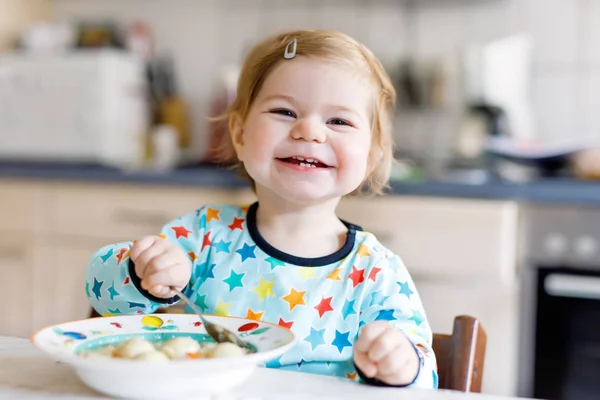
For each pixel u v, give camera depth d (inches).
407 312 33.0
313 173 34.1
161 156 101.5
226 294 34.7
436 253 78.9
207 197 86.4
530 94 98.5
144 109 109.3
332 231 36.5
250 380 24.0
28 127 102.9
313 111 34.5
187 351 23.3
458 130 99.1
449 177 86.9
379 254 35.2
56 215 92.0
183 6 111.3
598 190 74.6
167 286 28.1
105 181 89.7
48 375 23.9
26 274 93.4
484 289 77.3
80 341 24.4
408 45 102.3
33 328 93.3
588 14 96.3
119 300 30.8
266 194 36.4
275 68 35.5
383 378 24.3
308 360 32.6
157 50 112.6
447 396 23.1
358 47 37.0
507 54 93.5
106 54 100.3
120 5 114.6
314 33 36.9
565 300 75.7
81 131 100.7
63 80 101.0
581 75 96.8
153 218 88.4
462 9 100.3
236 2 108.8
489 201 77.4
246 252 35.7
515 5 98.7
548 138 98.1
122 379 20.8
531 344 77.0
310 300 33.8
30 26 113.5
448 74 98.8
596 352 74.7
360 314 33.6
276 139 34.4
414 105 99.6
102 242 90.5
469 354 31.3
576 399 75.7
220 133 98.7
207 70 110.7
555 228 76.4
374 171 41.1
